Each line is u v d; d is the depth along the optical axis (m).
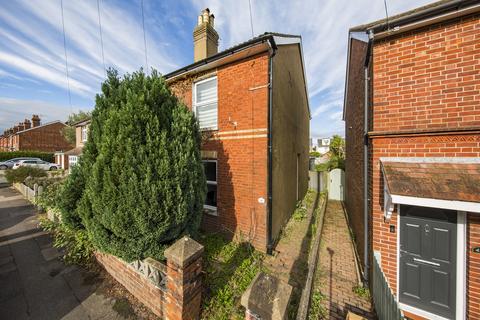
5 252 5.01
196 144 4.03
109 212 2.94
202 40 7.13
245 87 5.38
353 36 3.76
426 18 2.82
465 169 2.62
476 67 2.63
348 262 4.76
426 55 2.94
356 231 5.38
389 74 3.21
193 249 2.61
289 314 3.20
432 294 2.98
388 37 3.21
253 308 1.86
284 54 6.49
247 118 5.35
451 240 2.87
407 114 3.08
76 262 4.45
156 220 3.07
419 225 3.07
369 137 3.42
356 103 5.35
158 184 3.08
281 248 5.35
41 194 7.90
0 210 8.59
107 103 3.66
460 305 2.79
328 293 3.74
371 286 3.58
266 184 5.05
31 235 5.99
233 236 5.57
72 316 3.06
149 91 3.54
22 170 13.45
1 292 3.58
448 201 2.45
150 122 3.26
